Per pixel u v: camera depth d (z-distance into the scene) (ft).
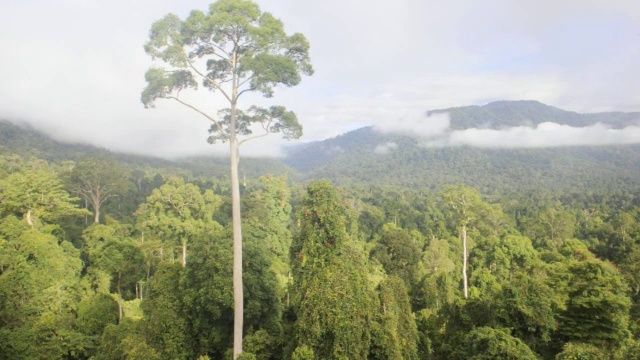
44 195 109.70
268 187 201.98
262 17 48.44
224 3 46.47
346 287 47.85
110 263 96.48
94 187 182.09
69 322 75.77
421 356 60.13
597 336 54.54
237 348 50.44
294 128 55.57
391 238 124.88
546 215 182.29
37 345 64.90
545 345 55.72
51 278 82.58
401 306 55.31
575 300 56.39
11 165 225.35
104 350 62.69
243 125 55.16
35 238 84.48
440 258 139.13
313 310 46.65
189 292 62.08
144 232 149.48
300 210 53.67
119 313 84.43
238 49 50.72
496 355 46.91
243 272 64.08
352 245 55.26
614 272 63.52
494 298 60.03
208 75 52.80
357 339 46.19
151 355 53.16
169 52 46.57
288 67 47.78
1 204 104.42
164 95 50.83
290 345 50.16
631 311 84.69
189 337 60.80
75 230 137.59
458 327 62.13
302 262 51.72
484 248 148.77
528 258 135.33
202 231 77.41
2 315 70.59
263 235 79.15
